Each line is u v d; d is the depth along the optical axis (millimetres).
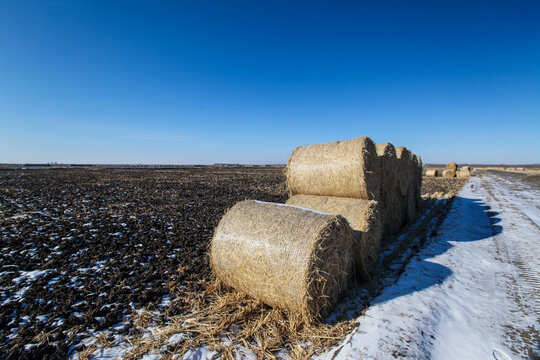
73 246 6590
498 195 17328
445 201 14859
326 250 3945
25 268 5324
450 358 3066
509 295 4496
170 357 3023
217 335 3465
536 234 7992
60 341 3279
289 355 3125
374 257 5535
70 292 4434
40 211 10336
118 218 9469
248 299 4281
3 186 17625
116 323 3689
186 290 4621
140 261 5809
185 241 7152
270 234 4016
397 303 4176
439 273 5332
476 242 7348
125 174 32312
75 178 24844
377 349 3105
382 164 7352
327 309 4031
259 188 19766
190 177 30047
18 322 3623
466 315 3922
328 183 6641
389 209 8055
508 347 3236
